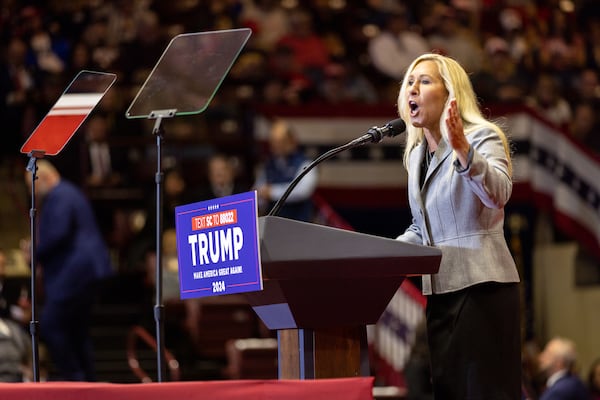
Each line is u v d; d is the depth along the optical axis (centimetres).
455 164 801
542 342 3466
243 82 3356
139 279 2852
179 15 3566
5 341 1803
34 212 953
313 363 792
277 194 2431
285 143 2453
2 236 3081
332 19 3816
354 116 3200
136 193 3084
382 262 777
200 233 800
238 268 765
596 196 3234
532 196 3222
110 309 2748
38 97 3117
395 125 896
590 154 3238
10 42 3200
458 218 853
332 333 802
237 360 2394
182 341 2597
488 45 3784
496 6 4019
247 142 3212
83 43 3322
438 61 876
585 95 3703
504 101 3303
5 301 1966
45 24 3366
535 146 3225
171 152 3178
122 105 3238
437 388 862
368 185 3219
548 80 3578
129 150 3142
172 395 700
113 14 3447
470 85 878
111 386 694
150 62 3291
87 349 2075
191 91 932
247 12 3597
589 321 3362
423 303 2441
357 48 3750
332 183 3206
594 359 3338
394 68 3550
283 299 782
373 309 804
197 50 938
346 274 770
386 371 2523
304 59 3469
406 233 905
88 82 998
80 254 2025
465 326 845
